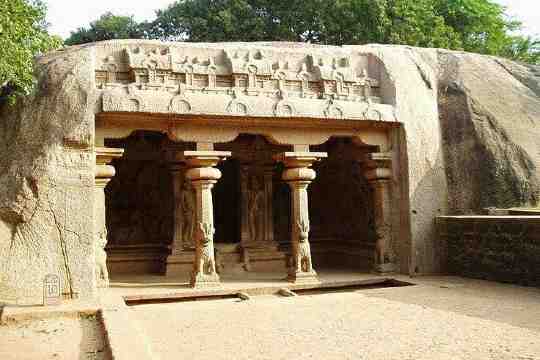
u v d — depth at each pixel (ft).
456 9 71.31
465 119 34.81
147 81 28.40
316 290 31.19
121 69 28.63
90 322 22.29
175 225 36.81
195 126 29.43
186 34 79.36
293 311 22.68
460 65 36.76
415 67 34.68
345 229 41.73
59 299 24.22
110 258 37.50
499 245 29.19
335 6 63.57
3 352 17.43
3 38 22.22
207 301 26.00
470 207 34.12
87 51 27.63
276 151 39.86
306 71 31.94
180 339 18.08
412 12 62.28
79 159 26.14
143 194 39.11
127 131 28.37
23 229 25.13
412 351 15.90
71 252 25.61
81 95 26.35
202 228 29.53
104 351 17.43
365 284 31.78
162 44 29.66
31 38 24.48
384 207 33.50
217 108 28.48
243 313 22.54
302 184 31.63
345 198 41.47
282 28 67.21
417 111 33.47
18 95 26.37
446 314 21.11
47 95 26.25
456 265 32.40
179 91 28.48
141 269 38.32
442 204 33.68
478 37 73.10
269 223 39.50
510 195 33.83
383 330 18.72
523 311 21.35
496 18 73.82
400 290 27.45
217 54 30.71
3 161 25.84
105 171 27.71
